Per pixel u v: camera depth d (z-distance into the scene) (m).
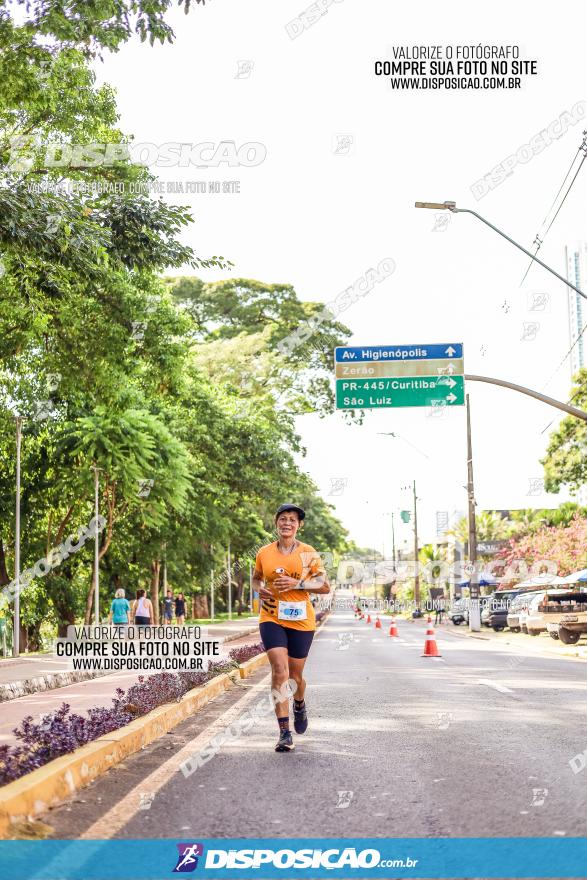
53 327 25.45
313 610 10.02
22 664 23.78
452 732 11.00
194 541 49.91
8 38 17.56
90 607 42.78
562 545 62.56
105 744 8.79
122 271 25.47
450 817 6.74
